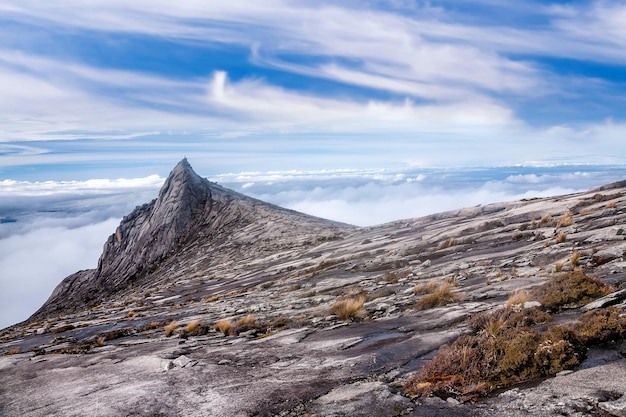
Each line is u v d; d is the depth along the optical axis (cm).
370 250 3684
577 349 796
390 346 1078
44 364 1438
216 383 955
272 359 1115
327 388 852
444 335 1093
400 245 3469
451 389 763
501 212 3778
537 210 3291
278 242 6209
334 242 4947
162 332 1850
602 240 1970
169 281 5744
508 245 2536
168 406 845
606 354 780
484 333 968
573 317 1023
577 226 2428
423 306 1483
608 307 970
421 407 711
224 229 8238
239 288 3562
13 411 952
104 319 2856
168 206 9906
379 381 854
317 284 2711
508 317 1072
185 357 1169
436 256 2788
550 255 1952
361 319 1502
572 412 607
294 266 3956
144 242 9394
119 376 1111
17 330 3612
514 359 770
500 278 1716
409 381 815
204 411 802
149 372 1105
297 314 1770
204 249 7338
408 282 2155
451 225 3841
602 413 589
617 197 3031
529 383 733
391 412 706
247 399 836
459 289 1669
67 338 2153
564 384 696
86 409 883
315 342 1238
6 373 1367
